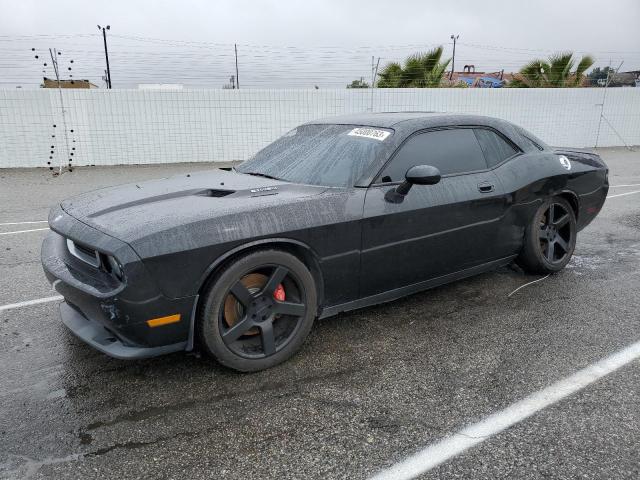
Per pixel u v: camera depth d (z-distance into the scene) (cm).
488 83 2798
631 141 1928
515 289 424
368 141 345
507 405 257
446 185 354
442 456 219
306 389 275
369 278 326
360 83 1770
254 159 407
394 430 238
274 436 235
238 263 270
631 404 256
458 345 325
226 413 254
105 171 1276
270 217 279
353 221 306
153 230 252
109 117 1362
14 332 350
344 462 216
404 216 327
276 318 306
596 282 440
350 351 318
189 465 216
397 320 364
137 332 253
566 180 434
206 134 1445
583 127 1847
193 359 309
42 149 1332
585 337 334
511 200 394
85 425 245
